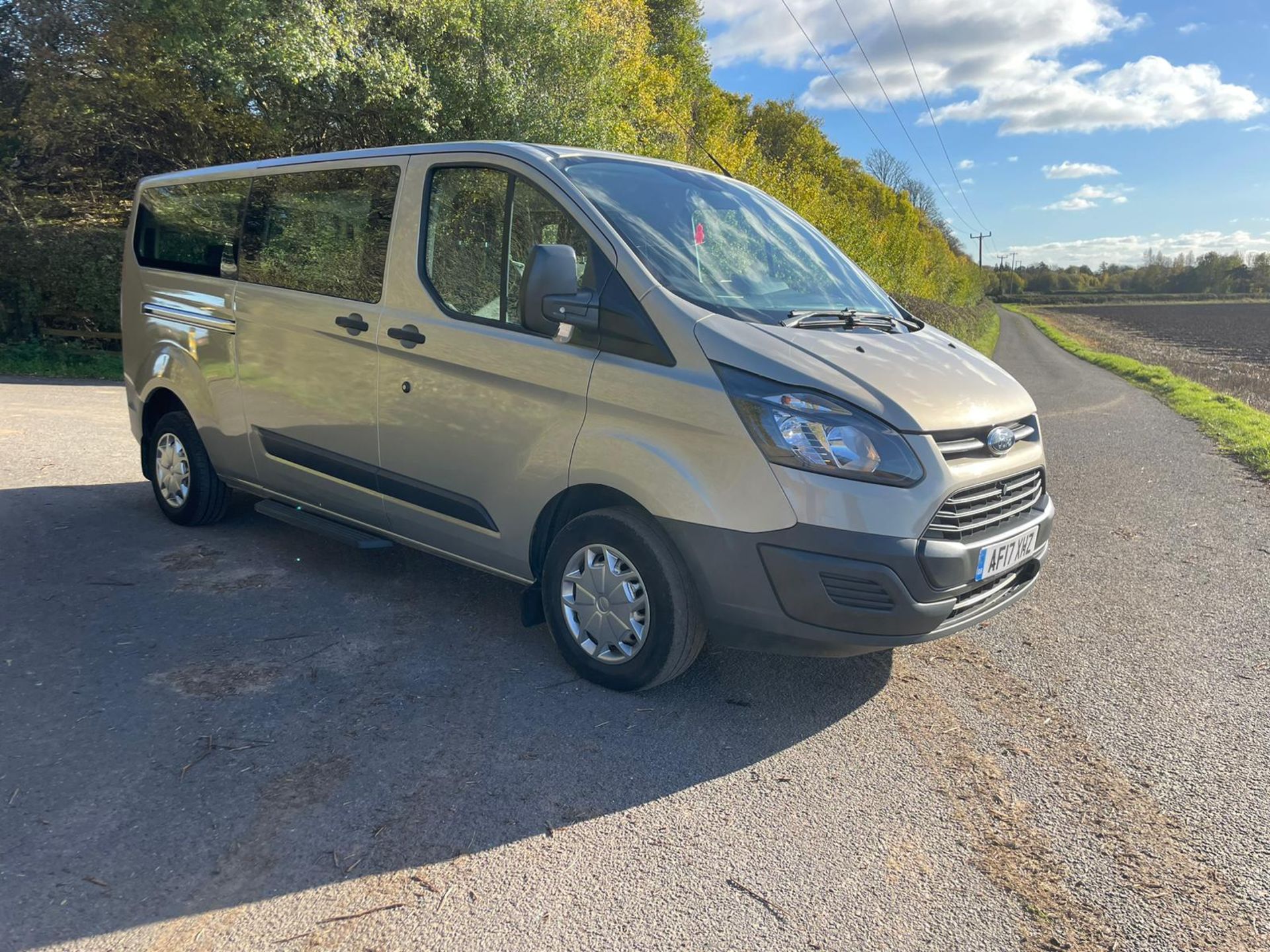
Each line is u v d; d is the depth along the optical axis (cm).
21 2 1428
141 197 563
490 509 373
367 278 413
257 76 1391
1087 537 626
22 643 365
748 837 261
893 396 308
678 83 3109
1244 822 281
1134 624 457
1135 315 8700
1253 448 997
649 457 319
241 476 491
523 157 373
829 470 296
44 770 276
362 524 436
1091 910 236
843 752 314
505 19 1576
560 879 237
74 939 208
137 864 235
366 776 282
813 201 2808
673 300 326
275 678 345
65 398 1056
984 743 326
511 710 329
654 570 325
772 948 216
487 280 373
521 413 355
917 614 300
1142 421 1280
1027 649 420
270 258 462
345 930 215
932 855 257
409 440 395
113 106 1548
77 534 511
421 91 1444
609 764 296
